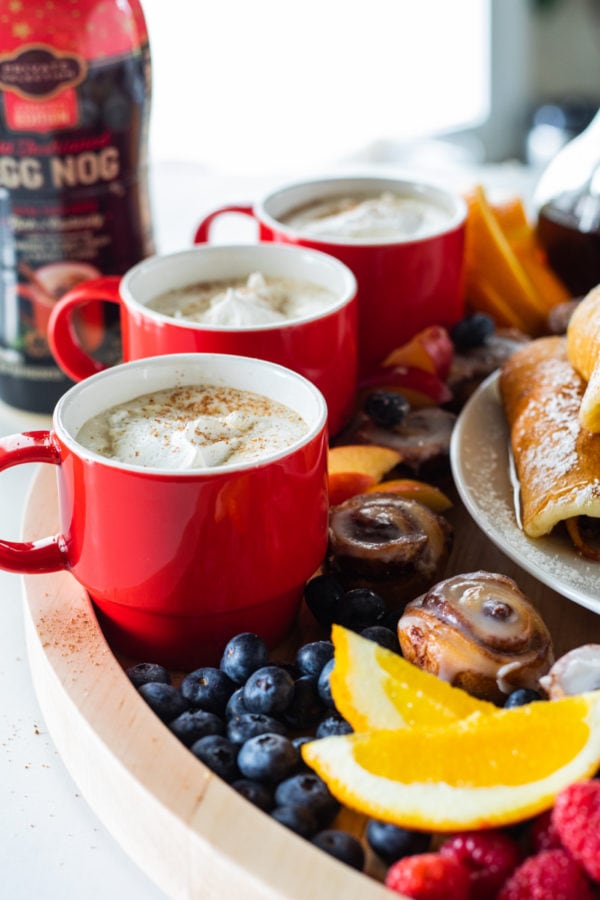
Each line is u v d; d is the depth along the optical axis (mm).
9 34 659
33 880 524
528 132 1723
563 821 477
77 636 566
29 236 698
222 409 582
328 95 1371
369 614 576
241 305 649
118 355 725
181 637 565
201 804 500
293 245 703
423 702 527
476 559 631
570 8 1823
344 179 774
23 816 545
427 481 669
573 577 582
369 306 712
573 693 527
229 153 1280
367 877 489
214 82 1238
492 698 545
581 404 611
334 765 505
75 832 541
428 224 744
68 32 664
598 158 771
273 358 632
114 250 713
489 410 684
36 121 675
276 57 1282
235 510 539
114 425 573
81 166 689
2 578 649
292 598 577
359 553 590
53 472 660
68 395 569
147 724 528
